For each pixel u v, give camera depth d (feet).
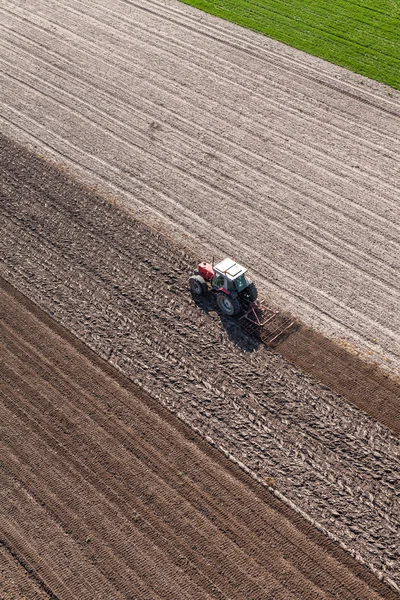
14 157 98.07
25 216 87.71
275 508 55.72
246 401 64.13
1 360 69.36
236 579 51.39
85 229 85.20
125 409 63.98
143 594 50.75
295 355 68.59
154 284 77.05
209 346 69.67
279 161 95.76
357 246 82.07
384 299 75.05
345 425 61.67
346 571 51.60
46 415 63.77
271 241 82.94
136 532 54.54
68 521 55.47
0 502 57.11
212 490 57.16
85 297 75.97
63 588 51.39
